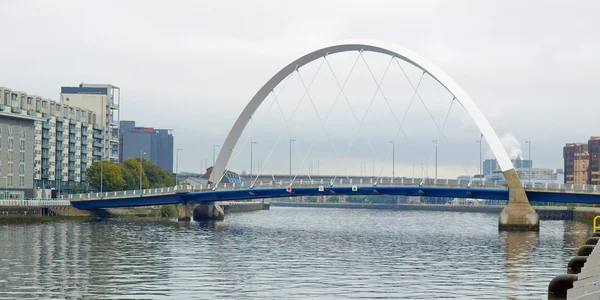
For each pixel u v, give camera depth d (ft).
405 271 246.47
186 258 283.18
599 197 460.14
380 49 534.78
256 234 441.68
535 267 260.62
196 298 187.52
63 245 329.52
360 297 190.70
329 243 373.61
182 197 568.41
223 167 594.65
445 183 488.02
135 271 240.12
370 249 336.08
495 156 483.51
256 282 216.74
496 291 201.67
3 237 366.84
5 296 188.14
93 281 215.72
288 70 564.71
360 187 504.02
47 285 206.80
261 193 538.47
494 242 385.50
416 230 524.93
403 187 495.41
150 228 475.72
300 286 209.26
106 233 415.85
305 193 528.22
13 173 613.93
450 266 262.67
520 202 481.05
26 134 632.79
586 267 135.33
